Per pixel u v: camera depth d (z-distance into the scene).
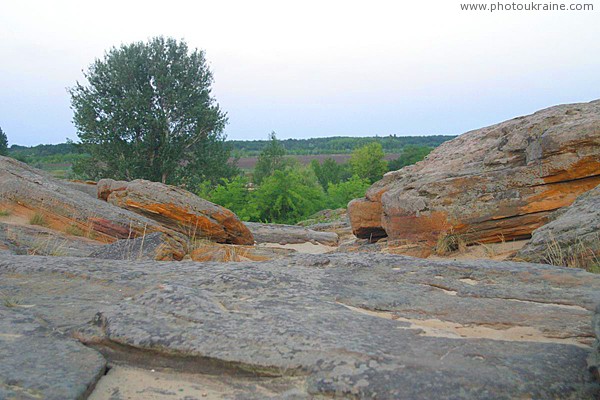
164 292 3.40
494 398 2.23
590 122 8.04
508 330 3.04
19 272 4.23
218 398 2.46
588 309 3.31
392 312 3.35
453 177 9.59
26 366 2.54
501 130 10.67
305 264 4.66
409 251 9.32
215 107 37.38
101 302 3.54
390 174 12.46
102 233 11.45
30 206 11.65
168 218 13.11
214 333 2.83
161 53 35.91
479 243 9.08
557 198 8.53
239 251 11.45
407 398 2.23
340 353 2.60
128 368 2.78
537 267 4.23
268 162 43.75
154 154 36.00
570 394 2.29
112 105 34.53
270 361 2.57
